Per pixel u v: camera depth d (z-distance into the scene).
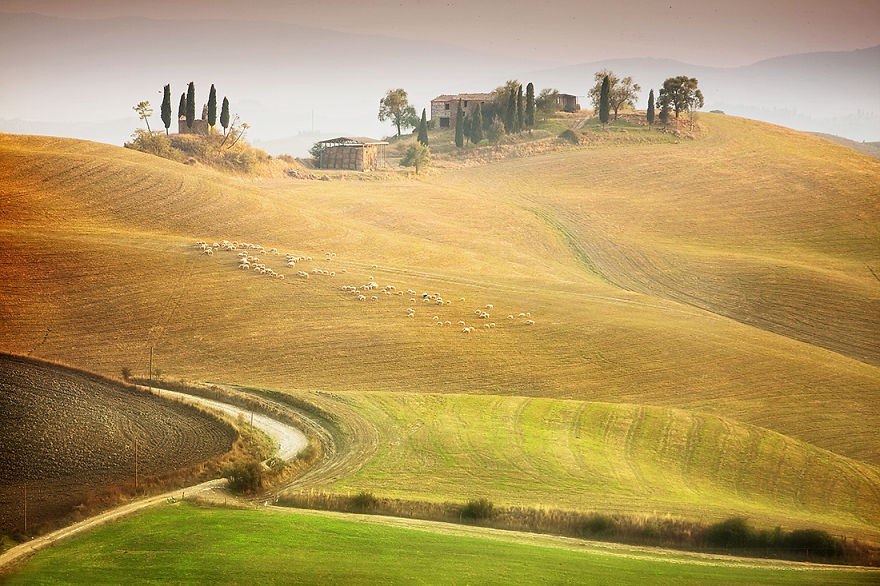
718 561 177.25
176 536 173.25
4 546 175.75
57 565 158.88
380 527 181.25
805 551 188.25
